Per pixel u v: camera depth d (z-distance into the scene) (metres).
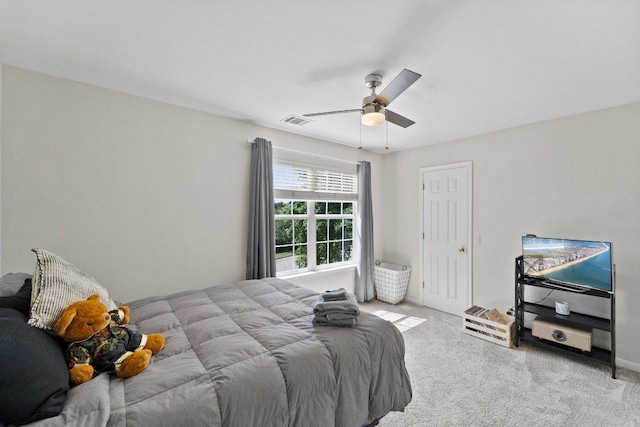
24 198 1.92
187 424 0.96
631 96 2.27
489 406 1.89
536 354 2.60
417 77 1.56
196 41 1.61
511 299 3.14
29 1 1.29
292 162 3.38
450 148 3.69
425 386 2.11
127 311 1.57
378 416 1.53
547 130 2.86
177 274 2.57
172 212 2.54
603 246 2.34
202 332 1.52
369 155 4.34
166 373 1.15
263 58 1.78
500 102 2.42
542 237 2.81
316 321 1.67
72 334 1.10
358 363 1.46
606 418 1.78
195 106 2.57
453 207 3.66
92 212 2.17
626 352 2.40
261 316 1.76
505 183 3.17
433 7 1.30
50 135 2.00
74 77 2.04
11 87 1.87
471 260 3.47
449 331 3.13
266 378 1.18
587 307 2.62
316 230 3.82
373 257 4.20
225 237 2.86
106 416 0.90
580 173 2.66
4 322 0.93
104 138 2.21
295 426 1.19
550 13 1.32
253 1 1.28
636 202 2.37
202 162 2.71
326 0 1.26
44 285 1.19
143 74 2.00
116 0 1.28
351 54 1.72
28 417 0.84
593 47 1.60
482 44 1.59
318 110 2.66
